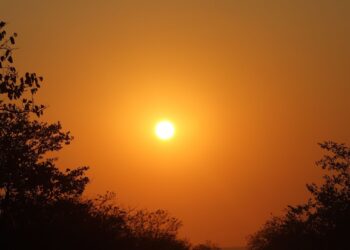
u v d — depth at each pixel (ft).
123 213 308.81
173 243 444.14
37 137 185.26
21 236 190.90
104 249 263.29
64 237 216.95
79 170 196.03
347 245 247.29
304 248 302.04
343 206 240.53
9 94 122.72
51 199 195.11
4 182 173.37
